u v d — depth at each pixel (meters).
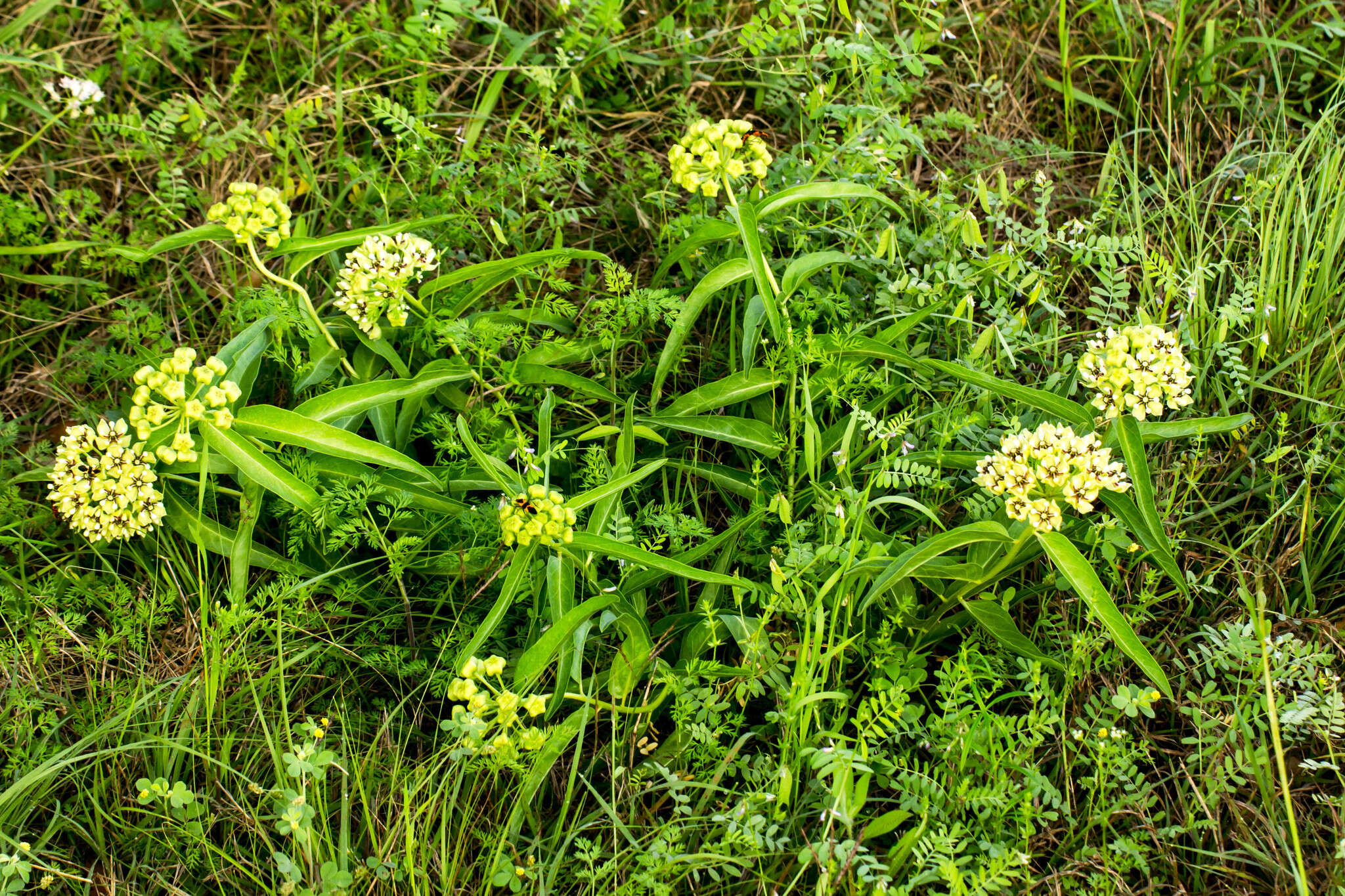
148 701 2.51
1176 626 2.73
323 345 2.75
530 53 3.71
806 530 2.54
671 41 3.66
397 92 3.62
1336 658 2.63
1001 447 2.66
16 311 3.21
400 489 2.61
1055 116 3.90
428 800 2.37
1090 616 2.38
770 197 2.60
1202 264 3.22
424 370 2.69
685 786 2.30
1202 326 3.08
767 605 2.45
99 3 3.63
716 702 2.39
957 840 2.26
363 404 2.58
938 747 2.35
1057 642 2.58
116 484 2.35
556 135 3.38
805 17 3.67
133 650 2.66
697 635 2.50
